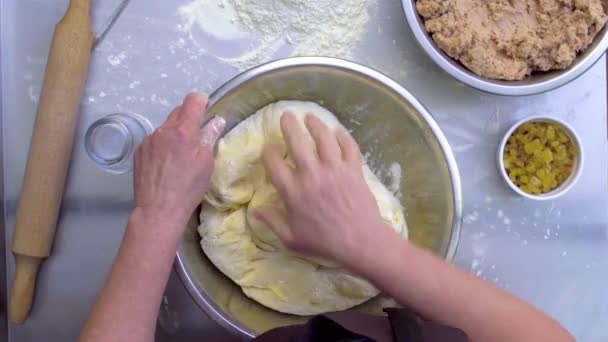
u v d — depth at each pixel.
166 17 0.82
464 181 0.85
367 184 0.73
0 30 0.81
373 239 0.62
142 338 0.60
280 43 0.83
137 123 0.80
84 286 0.83
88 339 0.59
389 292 0.63
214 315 0.70
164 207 0.61
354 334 0.55
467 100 0.84
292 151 0.66
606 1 0.76
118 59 0.81
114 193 0.82
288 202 0.65
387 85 0.72
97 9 0.81
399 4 0.83
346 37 0.82
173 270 0.82
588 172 0.86
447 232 0.73
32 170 0.77
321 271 0.77
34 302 0.82
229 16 0.82
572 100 0.85
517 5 0.77
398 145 0.81
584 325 0.87
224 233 0.76
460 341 0.54
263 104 0.80
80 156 0.81
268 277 0.77
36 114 0.78
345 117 0.83
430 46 0.76
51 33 0.82
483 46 0.77
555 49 0.76
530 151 0.83
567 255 0.86
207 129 0.67
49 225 0.78
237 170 0.75
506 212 0.85
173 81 0.82
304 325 0.61
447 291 0.62
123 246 0.61
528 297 0.86
